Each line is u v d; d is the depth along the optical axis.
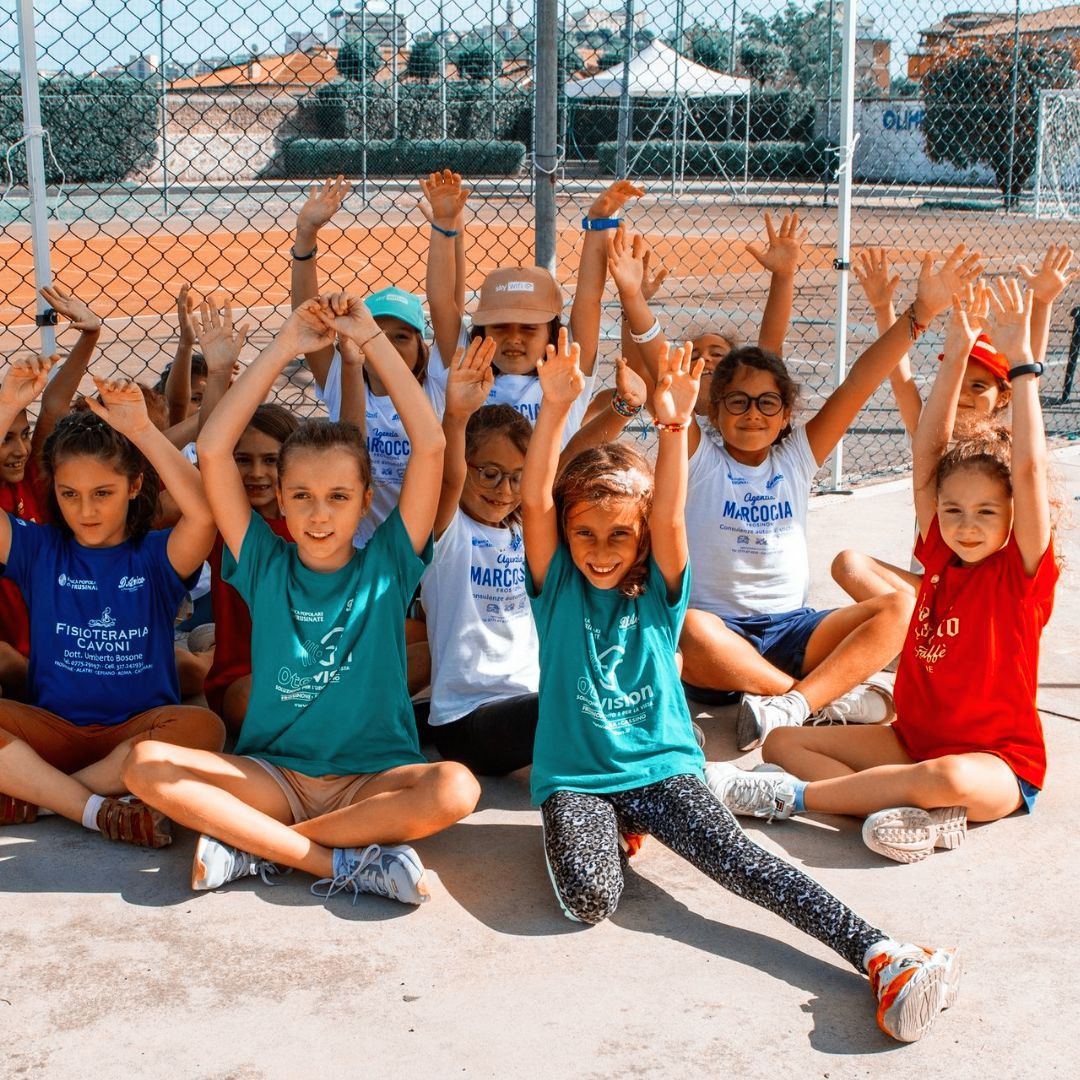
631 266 3.84
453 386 3.13
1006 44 23.62
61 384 4.00
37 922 2.65
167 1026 2.32
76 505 3.15
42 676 3.24
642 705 2.99
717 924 2.70
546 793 2.94
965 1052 2.28
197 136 22.59
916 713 3.27
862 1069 2.23
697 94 23.80
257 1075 2.20
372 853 2.78
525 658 3.50
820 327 11.78
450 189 4.11
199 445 2.94
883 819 2.93
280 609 3.01
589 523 2.93
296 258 4.18
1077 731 3.69
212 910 2.72
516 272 4.20
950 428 3.35
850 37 5.49
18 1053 2.24
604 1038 2.30
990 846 3.03
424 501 3.02
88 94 17.31
